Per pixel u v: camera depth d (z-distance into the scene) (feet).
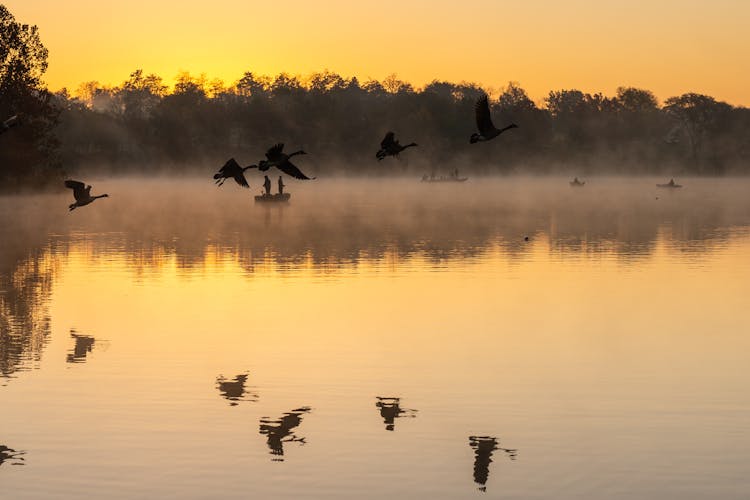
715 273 130.82
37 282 124.16
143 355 80.79
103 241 183.21
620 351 81.76
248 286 119.44
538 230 208.85
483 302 106.22
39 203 336.29
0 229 216.13
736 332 89.20
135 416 63.52
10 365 77.41
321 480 52.49
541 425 61.57
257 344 84.74
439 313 99.30
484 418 63.10
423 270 134.72
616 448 57.26
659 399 67.15
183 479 52.70
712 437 59.06
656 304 104.68
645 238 187.42
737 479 52.26
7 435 59.88
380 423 62.03
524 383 71.41
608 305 104.12
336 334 88.79
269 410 64.90
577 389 69.72
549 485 51.70
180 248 168.14
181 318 97.30
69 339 87.35
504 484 51.85
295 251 161.68
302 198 382.83
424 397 67.77
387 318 96.58
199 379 72.84
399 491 51.01
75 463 55.01
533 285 119.24
